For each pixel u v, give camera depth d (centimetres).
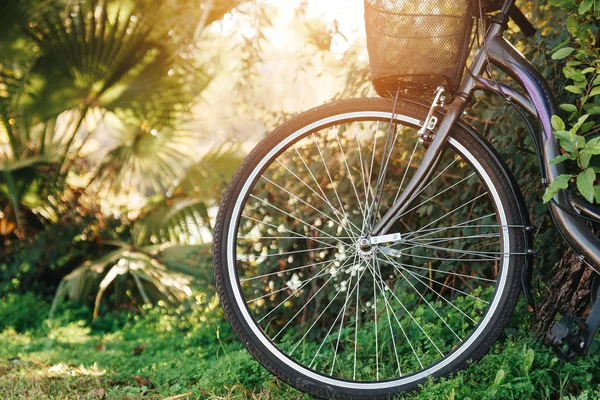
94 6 504
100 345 424
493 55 204
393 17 192
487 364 217
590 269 220
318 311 345
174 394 243
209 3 479
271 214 365
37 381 266
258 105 421
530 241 206
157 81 549
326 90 369
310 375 207
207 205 555
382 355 250
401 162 319
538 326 234
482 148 208
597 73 202
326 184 346
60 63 523
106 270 576
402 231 312
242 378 241
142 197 630
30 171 577
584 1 195
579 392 210
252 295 373
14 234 620
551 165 196
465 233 281
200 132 600
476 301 259
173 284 549
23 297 561
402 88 201
